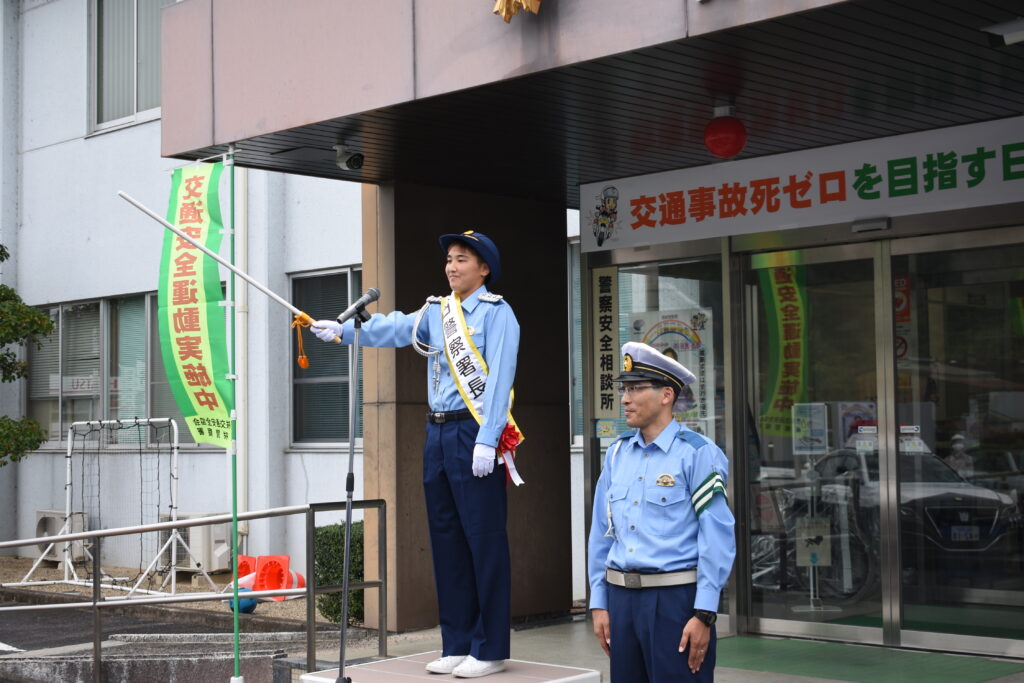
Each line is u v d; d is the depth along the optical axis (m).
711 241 7.24
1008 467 6.25
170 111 6.90
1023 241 6.17
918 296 6.55
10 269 13.92
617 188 7.66
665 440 3.94
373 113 6.04
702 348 7.36
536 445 8.13
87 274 13.24
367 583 6.22
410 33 5.79
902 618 6.59
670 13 4.85
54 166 13.62
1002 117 6.12
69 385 13.56
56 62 13.62
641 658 3.94
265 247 11.55
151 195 12.62
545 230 8.33
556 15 5.23
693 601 3.84
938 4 4.42
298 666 6.45
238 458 11.55
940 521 6.48
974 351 6.37
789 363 7.06
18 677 7.70
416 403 7.62
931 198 6.35
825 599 6.90
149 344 12.72
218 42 6.68
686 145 6.77
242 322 11.59
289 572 9.53
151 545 12.38
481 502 5.18
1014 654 6.22
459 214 7.89
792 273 7.04
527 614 7.98
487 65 5.48
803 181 6.84
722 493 3.84
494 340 5.14
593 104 5.89
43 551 12.71
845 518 6.83
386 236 7.61
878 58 5.11
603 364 7.80
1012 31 4.70
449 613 5.31
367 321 5.34
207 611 9.73
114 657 7.20
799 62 5.18
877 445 6.70
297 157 7.05
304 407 11.54
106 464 13.02
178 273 6.30
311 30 6.24
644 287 7.61
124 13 13.01
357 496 10.88
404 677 5.20
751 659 6.38
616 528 3.98
